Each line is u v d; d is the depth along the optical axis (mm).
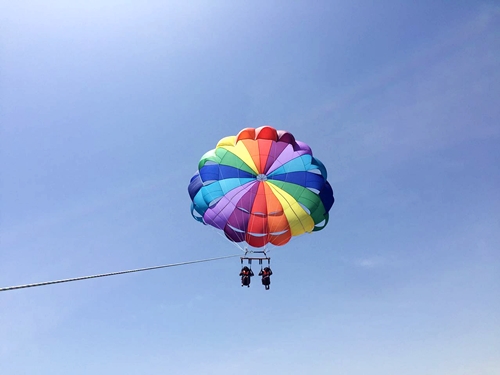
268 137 16969
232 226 18406
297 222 18297
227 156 18359
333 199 18781
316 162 18172
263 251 17156
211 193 18297
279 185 18703
